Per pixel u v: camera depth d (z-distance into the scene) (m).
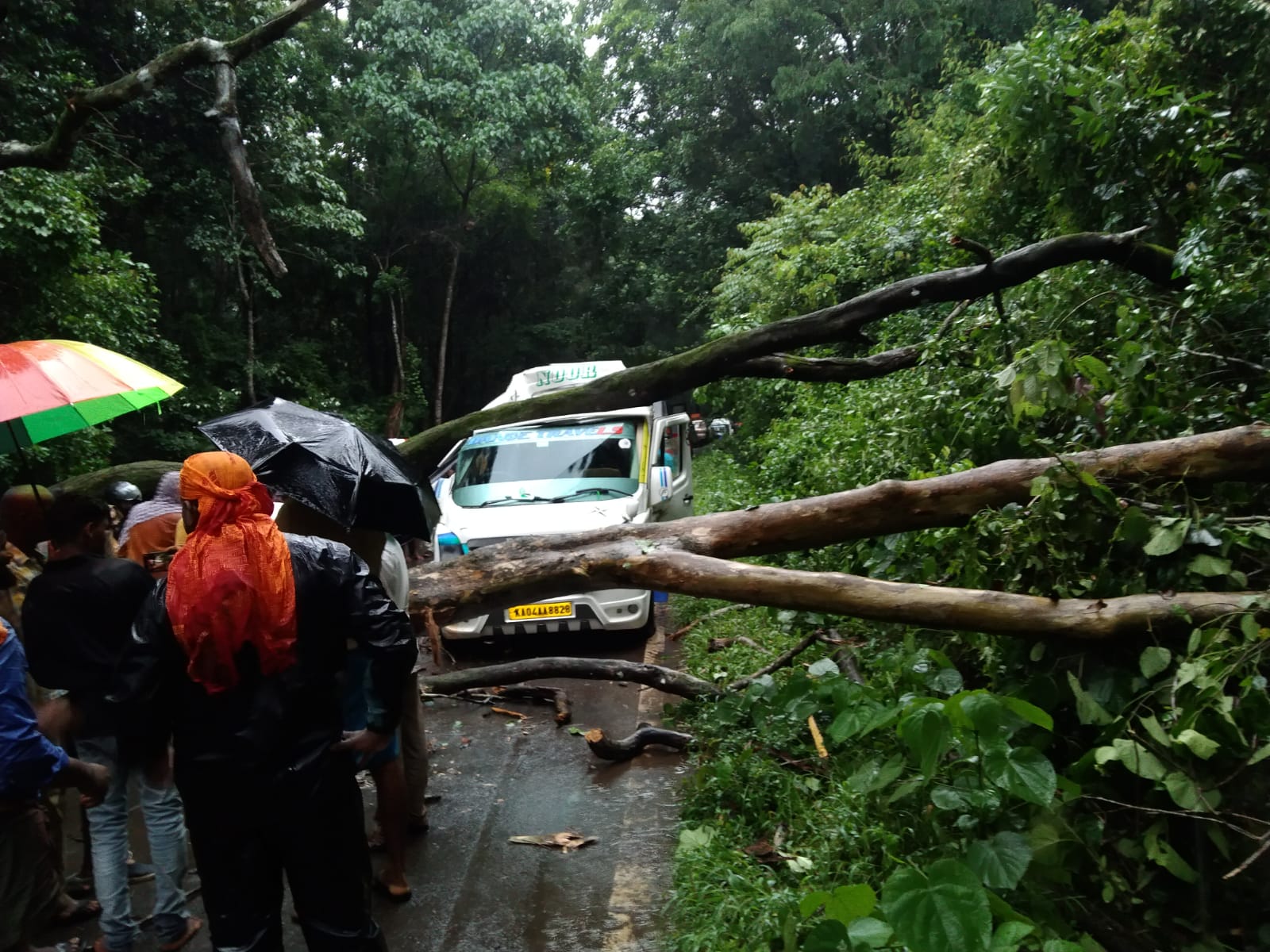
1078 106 7.17
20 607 4.07
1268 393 4.99
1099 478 4.34
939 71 21.92
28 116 11.73
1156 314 6.26
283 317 21.42
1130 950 3.26
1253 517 4.16
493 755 5.52
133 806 4.96
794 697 4.31
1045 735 3.85
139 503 4.70
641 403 6.91
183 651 2.57
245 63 14.66
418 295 25.73
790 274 12.50
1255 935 3.23
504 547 5.27
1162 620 3.77
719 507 10.11
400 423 21.44
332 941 2.72
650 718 5.99
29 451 9.75
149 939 3.75
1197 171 6.98
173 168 15.29
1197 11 7.33
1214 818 3.20
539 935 3.68
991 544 4.50
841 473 6.86
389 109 19.50
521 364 26.94
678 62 25.33
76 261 10.36
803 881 3.64
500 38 21.28
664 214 26.67
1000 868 3.08
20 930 2.90
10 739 2.65
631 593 7.25
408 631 2.76
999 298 6.39
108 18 13.77
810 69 22.95
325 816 2.66
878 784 3.58
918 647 4.75
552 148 21.23
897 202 12.11
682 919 3.67
